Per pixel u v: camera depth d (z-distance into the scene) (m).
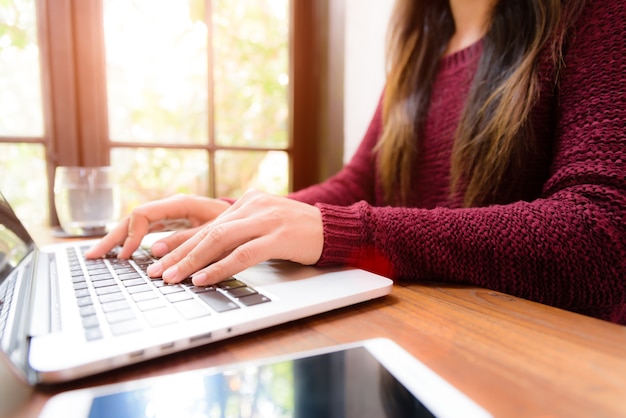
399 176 0.71
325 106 1.16
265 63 1.12
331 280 0.33
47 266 0.40
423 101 0.70
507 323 0.27
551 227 0.34
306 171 1.20
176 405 0.17
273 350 0.23
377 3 1.07
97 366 0.19
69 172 0.68
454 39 0.71
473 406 0.16
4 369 0.21
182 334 0.22
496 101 0.52
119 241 0.46
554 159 0.45
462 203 0.58
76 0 0.85
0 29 0.79
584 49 0.43
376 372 0.19
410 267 0.36
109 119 0.91
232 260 0.32
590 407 0.17
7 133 0.81
